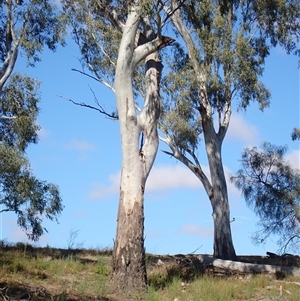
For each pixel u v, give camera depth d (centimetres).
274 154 2489
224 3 2489
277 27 2519
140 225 1381
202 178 2452
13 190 2166
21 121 2252
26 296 1149
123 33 1455
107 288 1327
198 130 2483
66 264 1536
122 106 1423
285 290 1477
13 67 2220
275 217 2439
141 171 1406
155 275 1552
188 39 2431
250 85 2425
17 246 1956
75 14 2142
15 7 2223
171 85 2414
